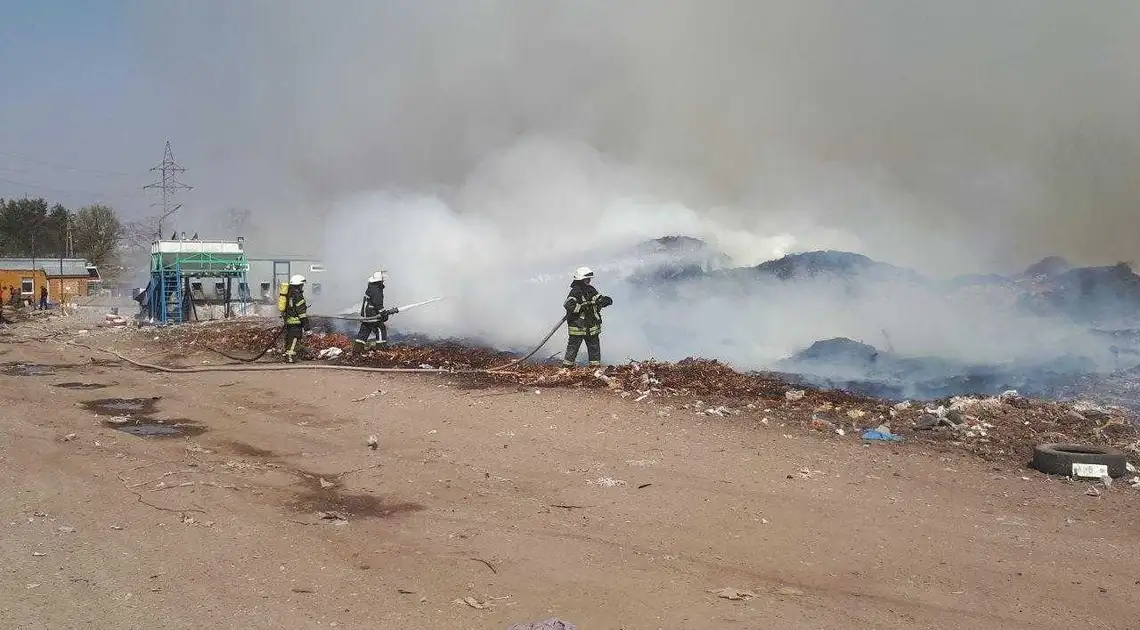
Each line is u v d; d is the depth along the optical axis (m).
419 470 7.62
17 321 33.22
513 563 5.16
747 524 6.01
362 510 6.36
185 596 4.54
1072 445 8.16
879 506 6.52
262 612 4.34
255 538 5.60
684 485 7.02
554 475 7.39
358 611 4.38
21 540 5.46
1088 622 4.41
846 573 5.09
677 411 10.15
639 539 5.67
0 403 11.34
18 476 7.20
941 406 9.85
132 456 8.11
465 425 9.59
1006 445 8.59
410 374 13.51
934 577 5.04
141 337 22.75
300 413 10.71
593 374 12.32
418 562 5.17
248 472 7.53
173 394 12.38
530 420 9.73
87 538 5.53
